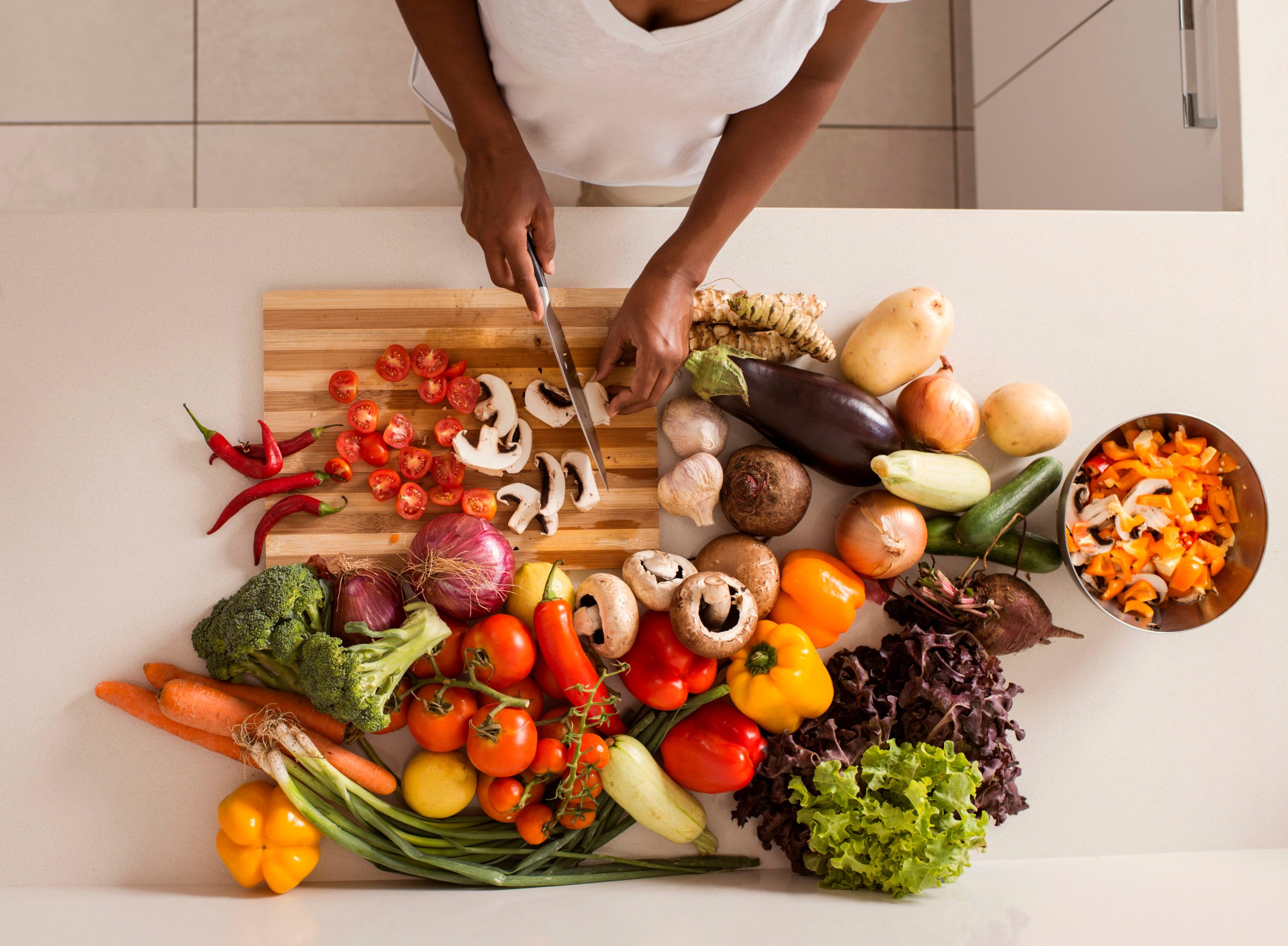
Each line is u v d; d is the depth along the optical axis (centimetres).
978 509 117
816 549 125
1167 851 126
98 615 119
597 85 89
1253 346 130
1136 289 129
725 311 114
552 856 115
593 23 78
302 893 113
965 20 204
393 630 108
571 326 121
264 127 191
